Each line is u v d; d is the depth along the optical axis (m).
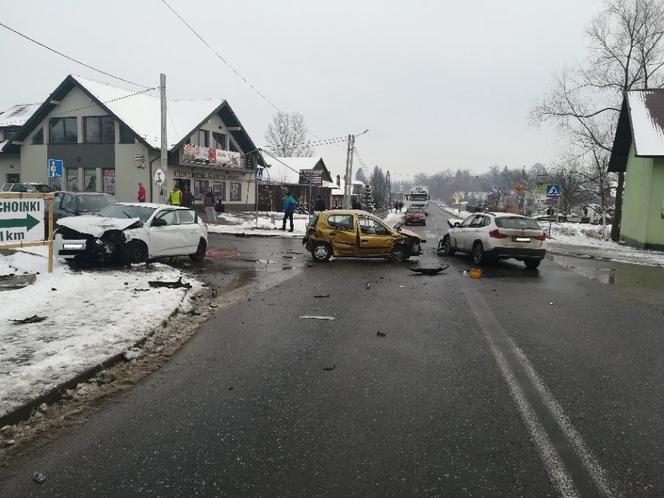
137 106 33.75
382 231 15.59
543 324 8.02
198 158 33.31
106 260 11.66
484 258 15.51
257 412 4.48
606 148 28.69
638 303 10.16
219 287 10.73
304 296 9.90
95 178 33.09
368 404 4.68
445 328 7.60
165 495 3.20
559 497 3.24
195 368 5.64
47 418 4.29
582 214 72.94
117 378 5.27
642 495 3.28
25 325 6.63
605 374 5.64
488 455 3.76
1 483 3.32
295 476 3.44
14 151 36.16
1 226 9.26
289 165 56.84
